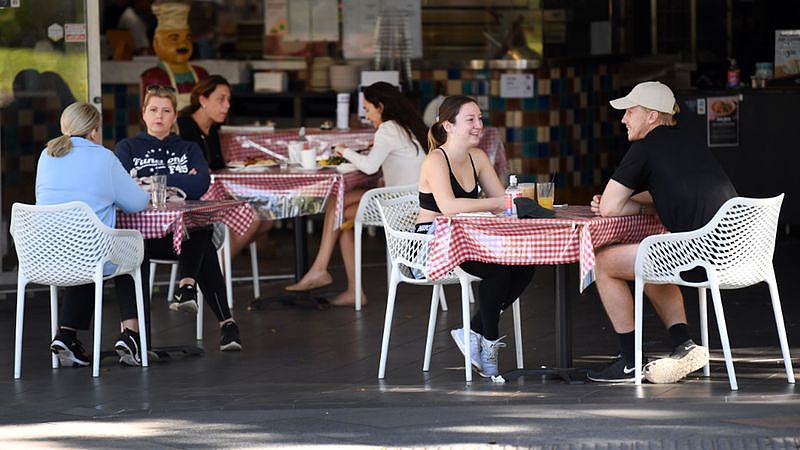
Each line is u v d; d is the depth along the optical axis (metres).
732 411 13.52
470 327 16.22
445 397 14.82
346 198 21.31
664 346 17.52
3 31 22.41
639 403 14.05
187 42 27.61
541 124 28.48
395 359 17.31
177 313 20.95
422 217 16.48
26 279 16.50
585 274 14.62
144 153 18.59
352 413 14.06
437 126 16.41
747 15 32.50
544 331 18.83
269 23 30.47
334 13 29.92
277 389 15.63
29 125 22.55
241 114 29.81
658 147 15.16
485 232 15.14
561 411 13.77
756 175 26.78
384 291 22.45
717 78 29.53
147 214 17.06
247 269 24.66
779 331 15.13
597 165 29.69
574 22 29.19
